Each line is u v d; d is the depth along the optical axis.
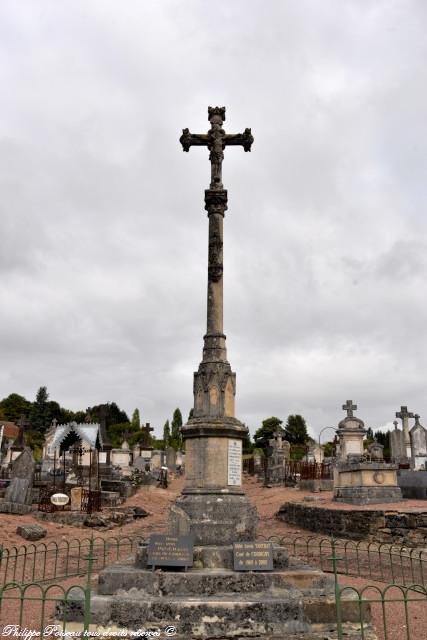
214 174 10.55
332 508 17.56
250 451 68.94
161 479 36.69
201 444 9.07
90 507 19.78
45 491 21.78
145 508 24.31
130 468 41.28
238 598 7.04
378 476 18.69
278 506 24.23
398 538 14.73
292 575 7.49
